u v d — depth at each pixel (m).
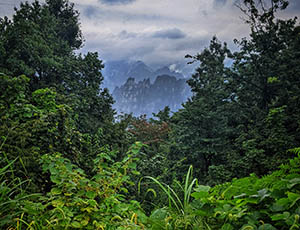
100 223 1.91
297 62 17.61
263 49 19.70
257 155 10.37
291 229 1.24
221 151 14.66
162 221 1.79
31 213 1.80
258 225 1.52
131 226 1.98
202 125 15.30
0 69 15.50
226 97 19.38
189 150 14.52
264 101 18.84
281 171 1.81
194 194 1.74
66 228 1.73
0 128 2.98
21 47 18.25
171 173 9.02
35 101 4.67
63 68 21.05
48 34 23.66
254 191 1.62
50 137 3.38
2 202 1.83
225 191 1.74
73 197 2.02
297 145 11.06
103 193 2.19
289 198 1.38
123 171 2.58
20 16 20.50
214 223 1.73
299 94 15.27
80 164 3.40
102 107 19.20
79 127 11.97
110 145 6.09
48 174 2.75
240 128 16.69
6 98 3.84
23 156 2.71
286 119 12.44
